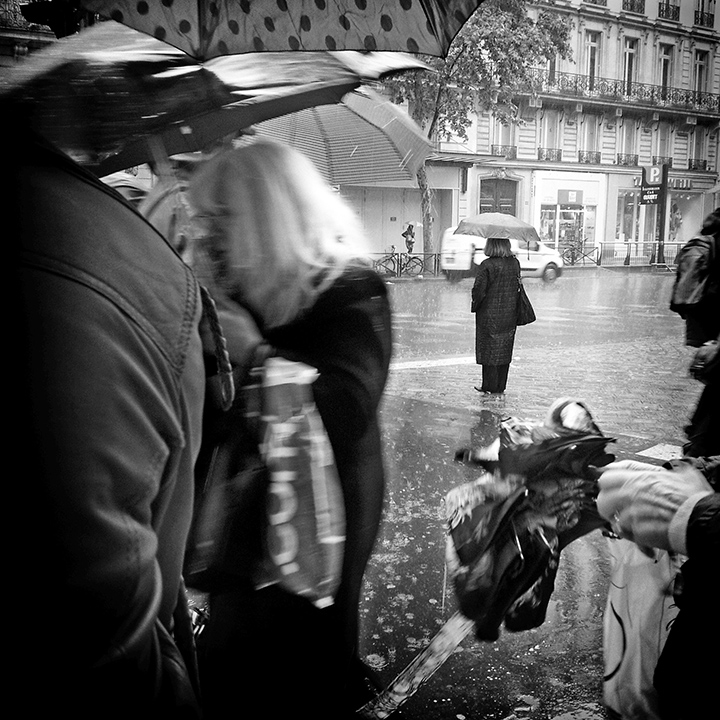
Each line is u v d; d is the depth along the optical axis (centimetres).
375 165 283
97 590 83
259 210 174
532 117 3925
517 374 1011
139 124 161
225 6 157
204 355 122
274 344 171
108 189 102
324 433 174
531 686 292
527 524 182
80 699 84
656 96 4338
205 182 178
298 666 180
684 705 154
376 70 192
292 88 177
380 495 189
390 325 189
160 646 105
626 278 3288
